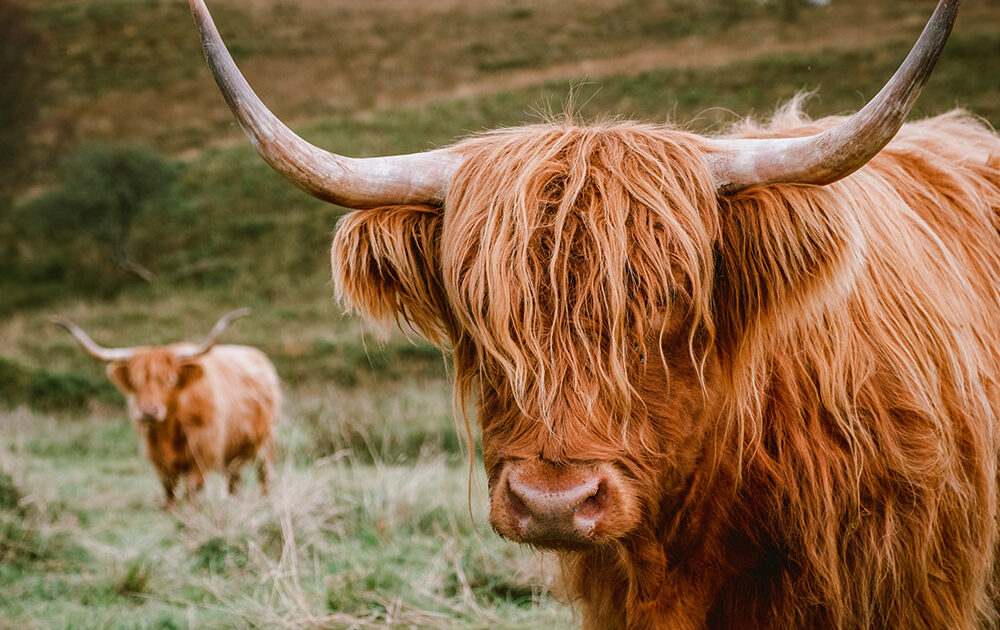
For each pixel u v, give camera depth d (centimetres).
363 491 609
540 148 223
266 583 453
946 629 241
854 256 207
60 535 541
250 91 215
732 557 243
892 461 234
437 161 237
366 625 396
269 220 3050
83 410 1402
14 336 2295
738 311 224
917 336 244
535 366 204
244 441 913
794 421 237
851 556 237
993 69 3100
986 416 251
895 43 3734
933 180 295
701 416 225
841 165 204
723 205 221
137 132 3978
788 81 3428
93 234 2892
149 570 470
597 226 206
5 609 422
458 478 723
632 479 209
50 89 4416
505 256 207
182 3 5606
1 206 3412
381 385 1673
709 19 4684
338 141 3444
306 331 2175
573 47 4522
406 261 233
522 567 459
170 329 2336
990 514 251
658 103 3328
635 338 208
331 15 5438
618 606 261
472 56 4572
